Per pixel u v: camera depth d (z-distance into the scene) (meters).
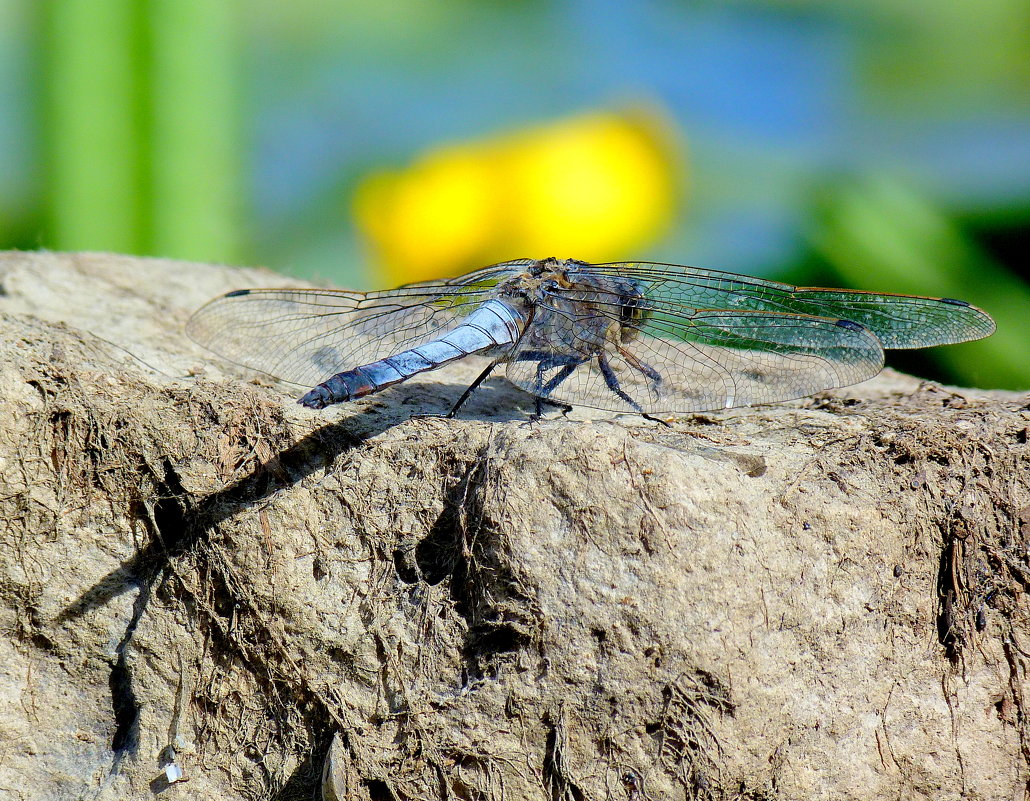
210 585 1.54
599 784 1.53
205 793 1.54
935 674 1.54
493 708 1.54
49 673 1.54
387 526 1.54
